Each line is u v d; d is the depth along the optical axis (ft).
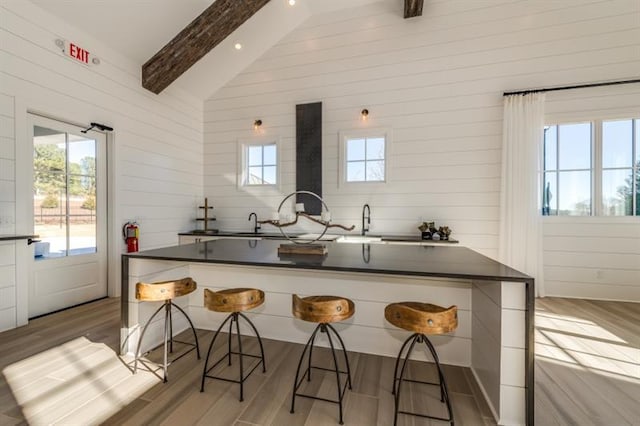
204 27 12.02
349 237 13.14
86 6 9.81
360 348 7.46
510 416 4.98
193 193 16.05
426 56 13.17
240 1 11.69
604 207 11.97
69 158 10.49
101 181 11.61
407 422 5.05
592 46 11.56
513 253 12.03
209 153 16.48
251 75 15.69
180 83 14.83
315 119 14.55
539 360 7.11
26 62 8.94
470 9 12.62
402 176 13.56
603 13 11.43
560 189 12.47
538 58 12.01
